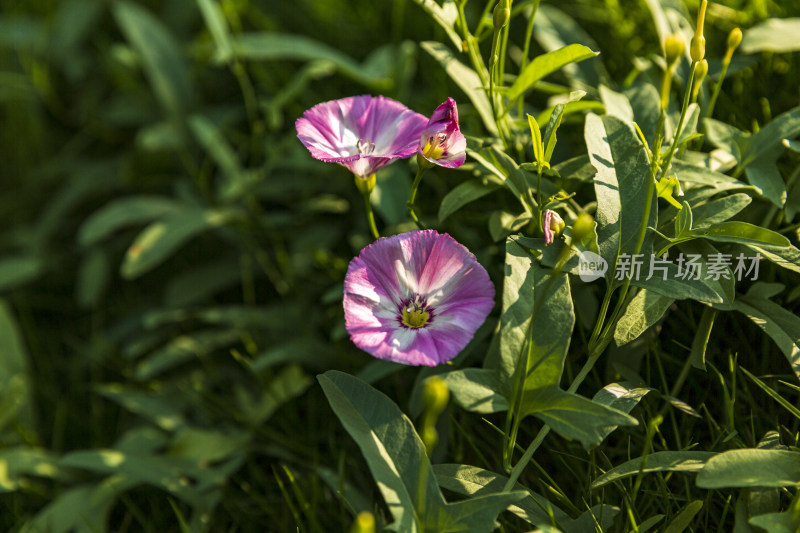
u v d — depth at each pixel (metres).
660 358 0.38
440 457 0.37
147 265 0.44
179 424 0.42
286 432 0.41
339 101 0.37
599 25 0.45
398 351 0.34
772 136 0.37
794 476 0.33
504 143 0.38
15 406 0.43
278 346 0.41
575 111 0.39
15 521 0.41
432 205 0.42
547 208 0.36
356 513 0.37
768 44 0.40
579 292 0.37
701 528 0.36
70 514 0.40
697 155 0.38
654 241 0.36
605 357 0.37
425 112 0.44
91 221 0.46
